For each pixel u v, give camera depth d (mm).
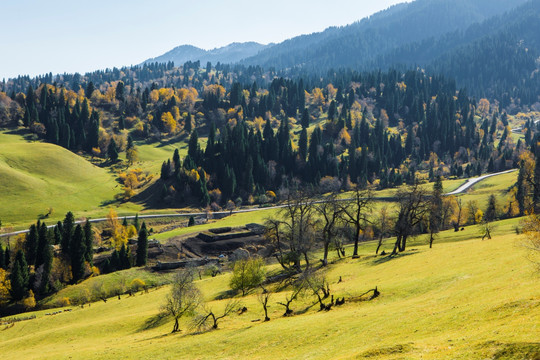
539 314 25844
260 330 46375
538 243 41219
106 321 72250
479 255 58344
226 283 84062
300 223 84188
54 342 65562
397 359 24469
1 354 64188
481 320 29328
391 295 49812
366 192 89125
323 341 37062
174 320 66188
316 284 54719
